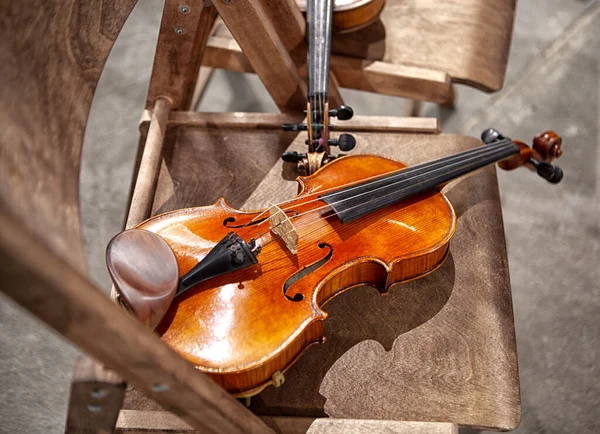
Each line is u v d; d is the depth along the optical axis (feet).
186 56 5.27
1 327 7.48
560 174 5.70
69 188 2.89
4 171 2.34
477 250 4.94
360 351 4.42
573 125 9.11
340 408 4.21
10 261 2.05
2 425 6.97
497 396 4.30
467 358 4.42
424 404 4.24
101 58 3.61
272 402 4.22
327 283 4.24
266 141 5.52
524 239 8.41
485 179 5.37
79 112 3.30
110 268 3.69
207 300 3.89
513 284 8.16
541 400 7.48
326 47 5.23
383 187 4.64
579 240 8.41
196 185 5.28
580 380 7.59
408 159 5.46
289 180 5.29
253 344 3.76
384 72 6.14
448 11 6.43
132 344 2.59
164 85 5.50
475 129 9.07
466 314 4.60
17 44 2.88
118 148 8.87
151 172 5.01
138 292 3.64
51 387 7.22
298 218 4.48
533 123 9.12
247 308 3.90
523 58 9.55
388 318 4.55
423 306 4.62
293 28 5.34
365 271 4.42
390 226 4.53
